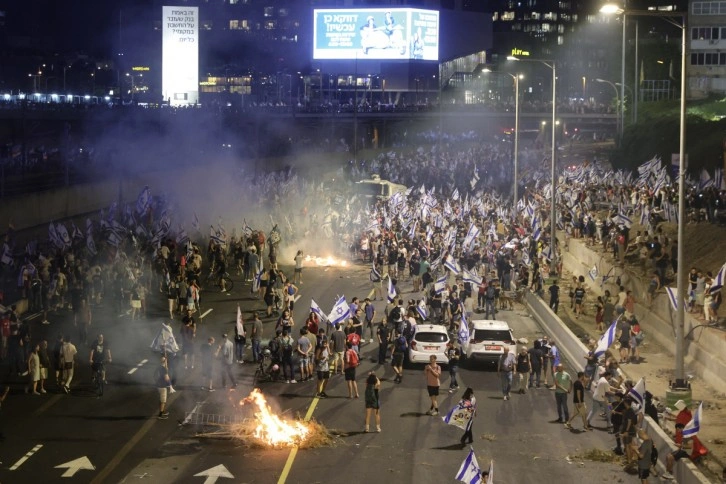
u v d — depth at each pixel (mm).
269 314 49094
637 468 27062
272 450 29172
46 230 63938
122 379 37344
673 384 33875
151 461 27891
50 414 32594
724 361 37438
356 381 38062
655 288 48062
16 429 30797
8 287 51906
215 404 34188
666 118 108312
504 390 35469
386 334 41188
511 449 29500
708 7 136500
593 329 48500
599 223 65312
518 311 53688
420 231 65375
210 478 26469
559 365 32438
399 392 36469
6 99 153000
